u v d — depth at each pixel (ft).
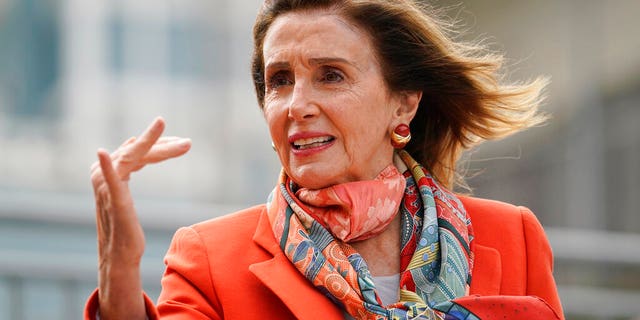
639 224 81.00
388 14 20.52
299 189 20.77
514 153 94.48
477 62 21.74
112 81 115.03
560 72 92.27
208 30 111.96
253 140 108.27
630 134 82.58
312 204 20.34
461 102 22.08
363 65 20.30
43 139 113.29
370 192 20.25
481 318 19.56
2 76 117.91
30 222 36.96
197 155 109.40
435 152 22.79
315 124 19.90
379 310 19.39
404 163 21.93
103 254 17.52
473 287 20.71
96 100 115.14
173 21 113.09
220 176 108.27
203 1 111.34
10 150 111.14
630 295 38.83
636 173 81.30
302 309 19.47
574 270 39.45
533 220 21.95
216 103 109.81
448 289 20.13
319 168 20.01
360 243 20.77
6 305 35.32
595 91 88.28
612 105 85.92
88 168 111.96
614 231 84.02
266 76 20.35
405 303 19.61
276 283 19.75
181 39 112.57
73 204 37.24
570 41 91.20
